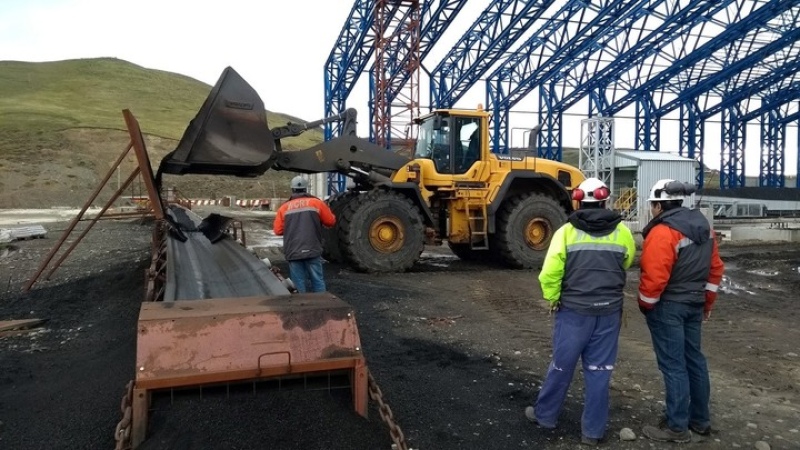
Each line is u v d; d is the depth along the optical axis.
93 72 99.06
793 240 17.23
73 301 7.80
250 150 8.26
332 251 11.21
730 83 33.50
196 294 4.97
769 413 4.39
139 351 3.00
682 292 3.82
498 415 4.27
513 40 26.08
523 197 11.09
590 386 3.83
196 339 3.10
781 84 34.72
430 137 11.06
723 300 8.54
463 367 5.34
